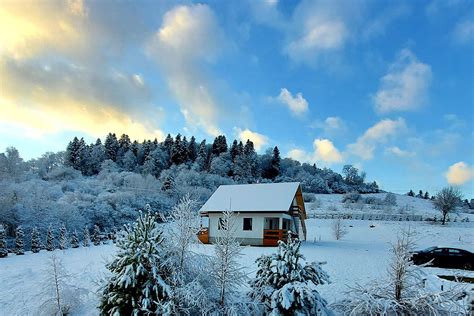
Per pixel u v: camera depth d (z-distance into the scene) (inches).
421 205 3115.2
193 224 394.9
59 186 2078.0
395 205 3006.9
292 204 1146.7
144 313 323.0
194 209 409.4
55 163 3238.2
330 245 1076.5
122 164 3491.6
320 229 1672.0
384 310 319.6
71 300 423.2
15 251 946.7
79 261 736.3
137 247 348.5
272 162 4052.7
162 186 2486.5
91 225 1576.0
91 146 3634.4
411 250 354.0
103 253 858.1
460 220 1959.9
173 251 370.6
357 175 4559.5
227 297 357.4
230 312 337.1
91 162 3287.4
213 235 1084.5
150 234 359.3
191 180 2783.0
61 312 406.9
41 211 1384.1
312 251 891.4
